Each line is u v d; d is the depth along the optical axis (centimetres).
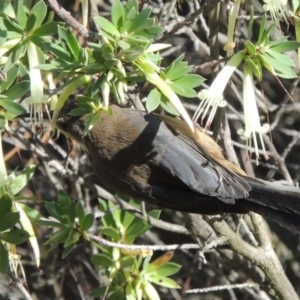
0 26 734
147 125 902
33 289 1385
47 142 1103
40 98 737
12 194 839
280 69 725
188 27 959
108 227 973
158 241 1405
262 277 1037
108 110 712
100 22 680
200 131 912
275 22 725
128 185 903
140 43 691
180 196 889
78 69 704
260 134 730
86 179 986
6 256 805
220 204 883
